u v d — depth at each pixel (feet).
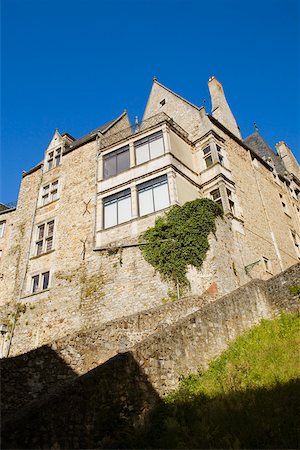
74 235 72.08
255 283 48.21
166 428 24.27
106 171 75.66
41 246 76.95
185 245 58.23
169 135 71.61
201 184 73.67
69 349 35.35
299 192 111.65
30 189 88.63
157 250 59.77
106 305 59.98
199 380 31.73
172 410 26.73
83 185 77.87
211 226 59.98
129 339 39.06
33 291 71.05
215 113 92.38
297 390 26.84
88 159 81.10
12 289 73.72
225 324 39.78
